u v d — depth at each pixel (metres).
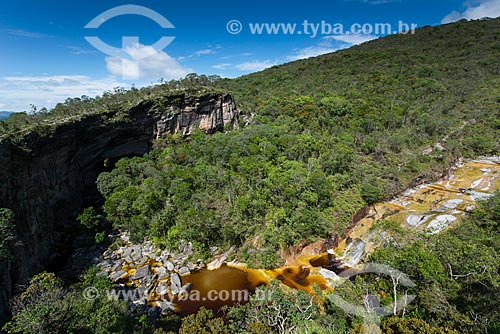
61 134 48.66
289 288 33.22
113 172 53.72
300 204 41.81
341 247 41.69
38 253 38.25
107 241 44.28
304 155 55.66
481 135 65.94
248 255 38.53
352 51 136.75
